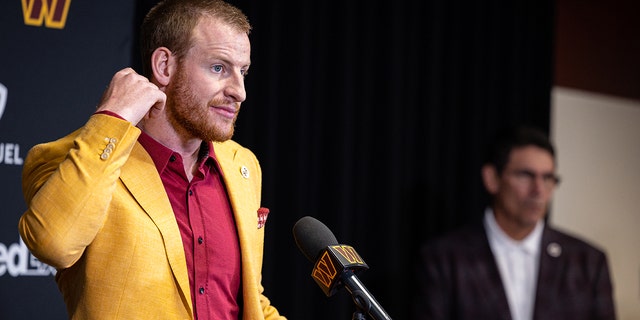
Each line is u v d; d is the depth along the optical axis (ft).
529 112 19.21
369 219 17.13
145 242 7.57
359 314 7.14
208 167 8.57
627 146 21.43
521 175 15.51
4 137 10.88
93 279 7.50
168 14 8.12
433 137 17.89
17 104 10.98
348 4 16.66
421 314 15.40
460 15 18.43
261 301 9.19
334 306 16.21
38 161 7.79
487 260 15.66
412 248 17.65
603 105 21.06
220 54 7.97
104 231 7.56
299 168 15.90
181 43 8.01
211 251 8.11
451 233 16.02
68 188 7.07
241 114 15.24
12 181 10.93
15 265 10.93
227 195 8.65
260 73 15.53
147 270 7.53
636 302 21.30
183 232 8.02
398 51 17.38
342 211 16.44
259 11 15.56
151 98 7.59
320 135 16.39
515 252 15.79
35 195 7.21
